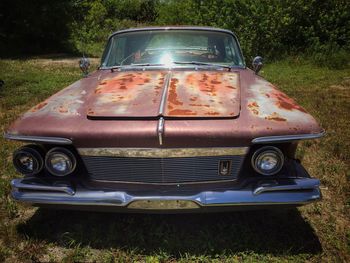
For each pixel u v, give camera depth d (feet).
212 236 9.05
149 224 9.55
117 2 90.94
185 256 8.40
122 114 8.34
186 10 43.19
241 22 38.63
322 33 39.32
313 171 12.70
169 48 12.65
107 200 8.10
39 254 8.45
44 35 54.54
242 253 8.41
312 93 24.29
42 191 8.32
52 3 54.03
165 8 51.39
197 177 8.17
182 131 7.85
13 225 9.46
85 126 8.17
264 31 38.22
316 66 35.22
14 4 50.90
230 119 8.20
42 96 22.86
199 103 8.72
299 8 38.86
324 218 9.93
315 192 8.17
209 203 7.97
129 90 9.64
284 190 8.05
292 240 8.93
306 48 38.27
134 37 12.94
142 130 7.91
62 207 8.48
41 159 8.32
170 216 9.86
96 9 70.18
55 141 8.05
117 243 8.84
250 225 9.55
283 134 7.95
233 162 8.11
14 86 25.94
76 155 8.38
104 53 13.08
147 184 8.25
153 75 10.91
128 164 8.11
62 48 55.62
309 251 8.55
